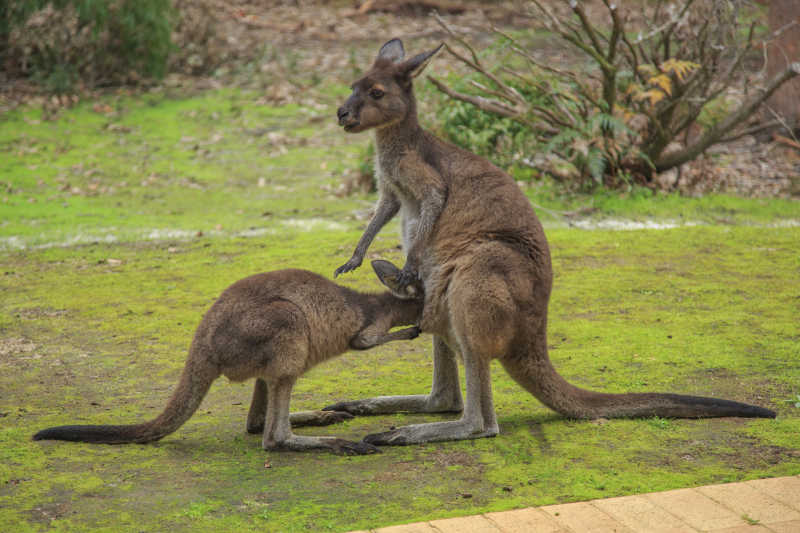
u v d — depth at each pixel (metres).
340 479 4.86
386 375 6.90
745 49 12.33
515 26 21.97
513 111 12.77
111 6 18.47
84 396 6.31
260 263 9.90
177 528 4.23
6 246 10.74
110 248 10.73
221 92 18.78
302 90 18.58
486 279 5.49
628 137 13.18
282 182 14.05
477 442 5.45
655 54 12.77
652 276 9.18
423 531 4.11
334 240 10.80
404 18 23.67
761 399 5.95
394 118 5.93
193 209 12.70
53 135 16.02
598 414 5.75
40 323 8.08
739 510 4.28
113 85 19.14
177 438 5.59
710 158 13.95
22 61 18.94
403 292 5.72
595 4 18.17
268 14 24.11
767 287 8.69
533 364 5.66
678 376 6.43
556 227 11.46
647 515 4.25
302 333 5.29
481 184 5.85
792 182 13.32
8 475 4.86
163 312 8.36
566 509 4.33
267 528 4.22
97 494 4.64
